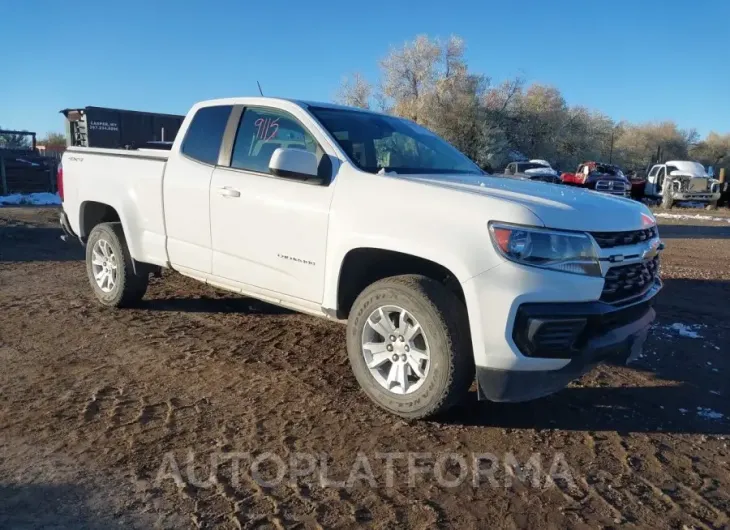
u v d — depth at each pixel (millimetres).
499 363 3359
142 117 26469
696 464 3363
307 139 4391
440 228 3514
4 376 4363
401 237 3646
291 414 3832
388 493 2994
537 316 3293
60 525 2682
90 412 3793
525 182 4383
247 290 4734
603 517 2854
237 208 4598
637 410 4043
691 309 6781
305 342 5266
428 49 41562
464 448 3461
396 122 5086
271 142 4594
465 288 3398
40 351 4902
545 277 3316
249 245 4555
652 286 4023
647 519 2850
